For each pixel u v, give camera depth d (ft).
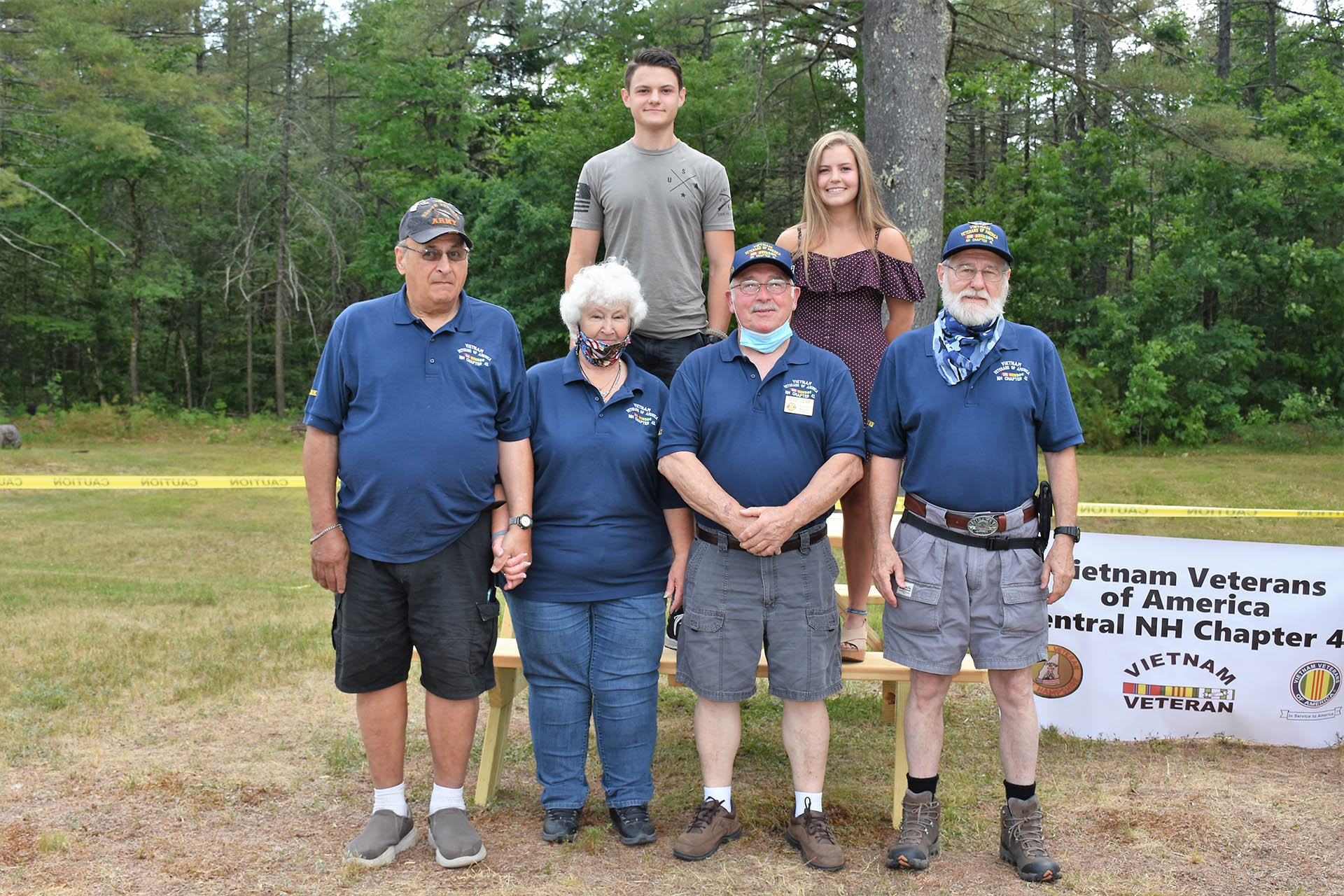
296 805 12.35
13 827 11.49
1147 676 15.14
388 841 10.77
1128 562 15.12
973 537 10.39
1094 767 13.96
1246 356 75.36
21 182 77.41
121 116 87.25
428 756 14.28
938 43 31.19
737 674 10.79
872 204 12.47
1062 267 80.07
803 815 11.01
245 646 19.58
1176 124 56.18
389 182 101.04
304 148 103.91
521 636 11.37
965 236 10.31
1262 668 14.89
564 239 80.48
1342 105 77.82
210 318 123.34
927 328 10.69
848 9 59.52
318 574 10.59
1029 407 10.35
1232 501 44.14
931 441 10.45
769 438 10.61
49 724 14.89
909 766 10.95
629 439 11.03
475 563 10.71
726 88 75.10
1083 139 85.87
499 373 10.65
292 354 125.70
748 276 10.66
